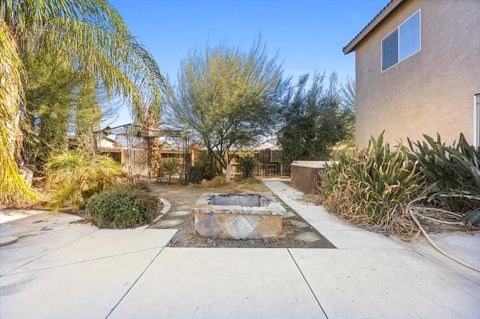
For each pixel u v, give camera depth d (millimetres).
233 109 10531
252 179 12758
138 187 6762
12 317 2014
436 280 2607
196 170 12164
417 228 4262
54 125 8117
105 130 10078
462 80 5871
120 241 3773
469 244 3609
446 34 6258
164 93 6793
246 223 3943
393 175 4473
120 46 5824
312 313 2080
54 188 5840
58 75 7359
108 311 2094
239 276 2693
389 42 8344
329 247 3559
